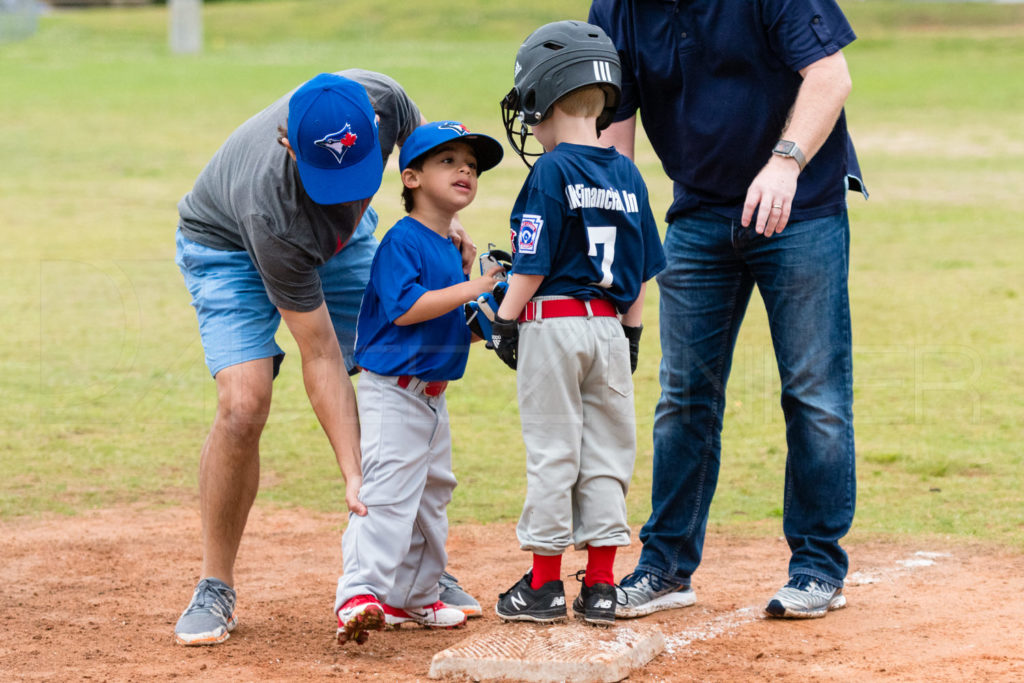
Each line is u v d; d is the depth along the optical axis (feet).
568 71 44.24
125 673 42.57
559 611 45.14
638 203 45.39
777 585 55.62
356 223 47.70
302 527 67.62
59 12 579.07
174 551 61.93
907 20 509.76
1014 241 175.01
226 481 47.06
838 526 50.31
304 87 44.27
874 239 177.88
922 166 245.24
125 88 339.57
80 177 223.30
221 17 551.18
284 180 44.88
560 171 43.55
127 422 92.63
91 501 72.23
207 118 296.10
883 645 45.27
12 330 120.26
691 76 49.19
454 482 48.44
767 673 42.14
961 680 40.60
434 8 540.11
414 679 42.11
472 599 51.39
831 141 49.52
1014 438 85.56
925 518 67.21
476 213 181.98
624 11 50.47
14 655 44.83
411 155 45.68
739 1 47.65
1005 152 259.60
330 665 43.78
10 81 347.15
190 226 49.32
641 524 68.08
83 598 53.42
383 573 45.32
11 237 166.09
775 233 49.26
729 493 74.64
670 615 50.60
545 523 44.19
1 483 75.61
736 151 49.24
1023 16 510.17
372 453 45.68
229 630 48.08
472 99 309.63
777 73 48.39
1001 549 60.54
